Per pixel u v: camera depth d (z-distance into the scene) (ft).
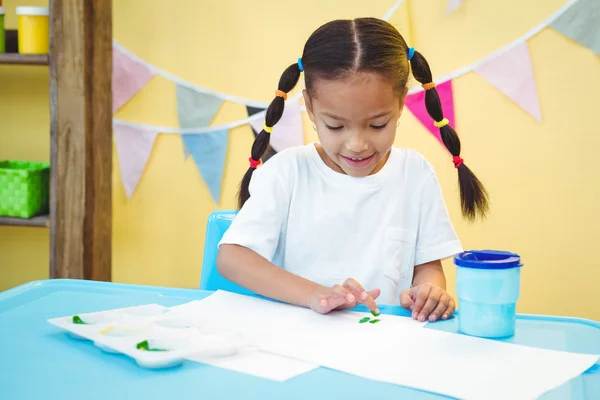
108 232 7.17
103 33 6.88
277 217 4.10
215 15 7.32
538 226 6.90
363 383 2.21
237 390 2.13
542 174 6.83
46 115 7.82
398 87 3.64
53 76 6.55
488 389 2.14
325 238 4.19
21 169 7.47
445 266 7.13
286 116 7.18
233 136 7.41
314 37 3.77
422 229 4.28
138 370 2.29
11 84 7.86
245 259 3.73
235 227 3.96
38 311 3.03
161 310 3.02
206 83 7.41
